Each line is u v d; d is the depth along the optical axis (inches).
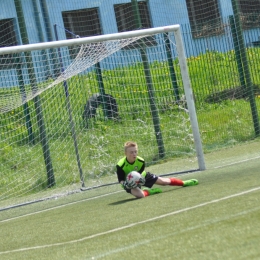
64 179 1590.8
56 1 2329.0
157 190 1124.5
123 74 1747.0
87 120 1684.3
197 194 1002.1
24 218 1154.7
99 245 735.1
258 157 1480.1
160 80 1749.5
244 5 2551.7
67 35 2388.0
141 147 1704.0
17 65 1544.0
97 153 1653.5
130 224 834.2
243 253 568.7
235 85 1956.2
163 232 732.7
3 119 1662.2
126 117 1727.4
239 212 756.6
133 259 629.0
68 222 980.6
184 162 1649.9
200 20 2588.6
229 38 1950.1
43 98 1657.2
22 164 1622.8
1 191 1569.9
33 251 781.9
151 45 1750.7
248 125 1924.2
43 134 1596.9
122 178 1146.7
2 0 2139.5
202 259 575.2
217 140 1873.8
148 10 2482.8
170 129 1737.2
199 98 1948.8
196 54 1958.7
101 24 2428.6
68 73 1507.1
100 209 1062.4
